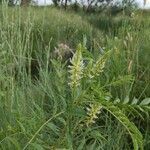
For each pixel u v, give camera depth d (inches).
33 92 115.3
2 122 86.4
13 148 75.7
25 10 280.5
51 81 116.5
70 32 307.6
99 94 59.9
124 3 177.9
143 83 135.9
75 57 60.5
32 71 178.9
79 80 61.2
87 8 863.7
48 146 67.2
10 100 94.2
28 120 65.7
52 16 399.2
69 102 63.0
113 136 108.6
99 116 119.3
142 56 153.7
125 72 132.6
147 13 213.3
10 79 99.4
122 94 120.8
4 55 106.3
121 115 57.8
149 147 113.0
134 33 150.5
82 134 86.9
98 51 141.3
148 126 120.8
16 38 115.5
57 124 83.7
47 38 266.1
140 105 62.8
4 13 115.4
